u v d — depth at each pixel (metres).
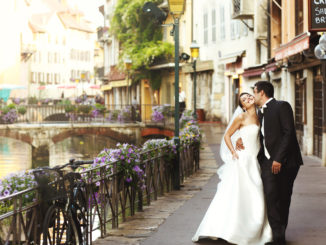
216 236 6.30
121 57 44.78
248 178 6.38
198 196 10.42
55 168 5.50
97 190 7.18
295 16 19.16
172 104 43.91
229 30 34.59
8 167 26.52
